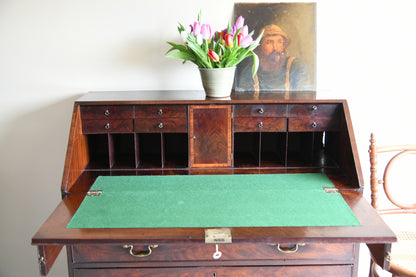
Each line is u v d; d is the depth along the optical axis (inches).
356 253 55.6
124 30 79.6
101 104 67.1
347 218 53.6
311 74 79.0
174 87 82.4
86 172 68.8
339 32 80.1
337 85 82.5
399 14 79.7
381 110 84.2
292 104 67.9
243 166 70.9
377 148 74.0
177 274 55.7
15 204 89.2
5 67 80.7
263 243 53.1
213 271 55.7
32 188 88.2
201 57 67.7
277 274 56.0
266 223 52.3
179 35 80.0
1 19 78.5
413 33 80.5
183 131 68.4
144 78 81.8
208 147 69.3
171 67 81.4
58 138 84.9
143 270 55.4
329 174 67.4
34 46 79.9
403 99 83.6
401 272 64.3
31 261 93.4
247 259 55.4
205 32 66.1
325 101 67.5
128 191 61.4
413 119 84.7
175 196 59.7
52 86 81.9
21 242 92.0
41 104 82.8
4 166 86.4
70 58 80.7
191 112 67.8
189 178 66.2
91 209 56.2
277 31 78.0
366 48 81.0
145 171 69.2
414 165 86.8
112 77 81.7
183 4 78.6
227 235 49.3
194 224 52.1
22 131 84.3
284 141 70.4
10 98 82.3
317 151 77.7
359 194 60.4
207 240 49.0
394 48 81.1
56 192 88.7
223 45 69.4
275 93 75.7
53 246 53.6
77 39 79.8
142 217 53.9
